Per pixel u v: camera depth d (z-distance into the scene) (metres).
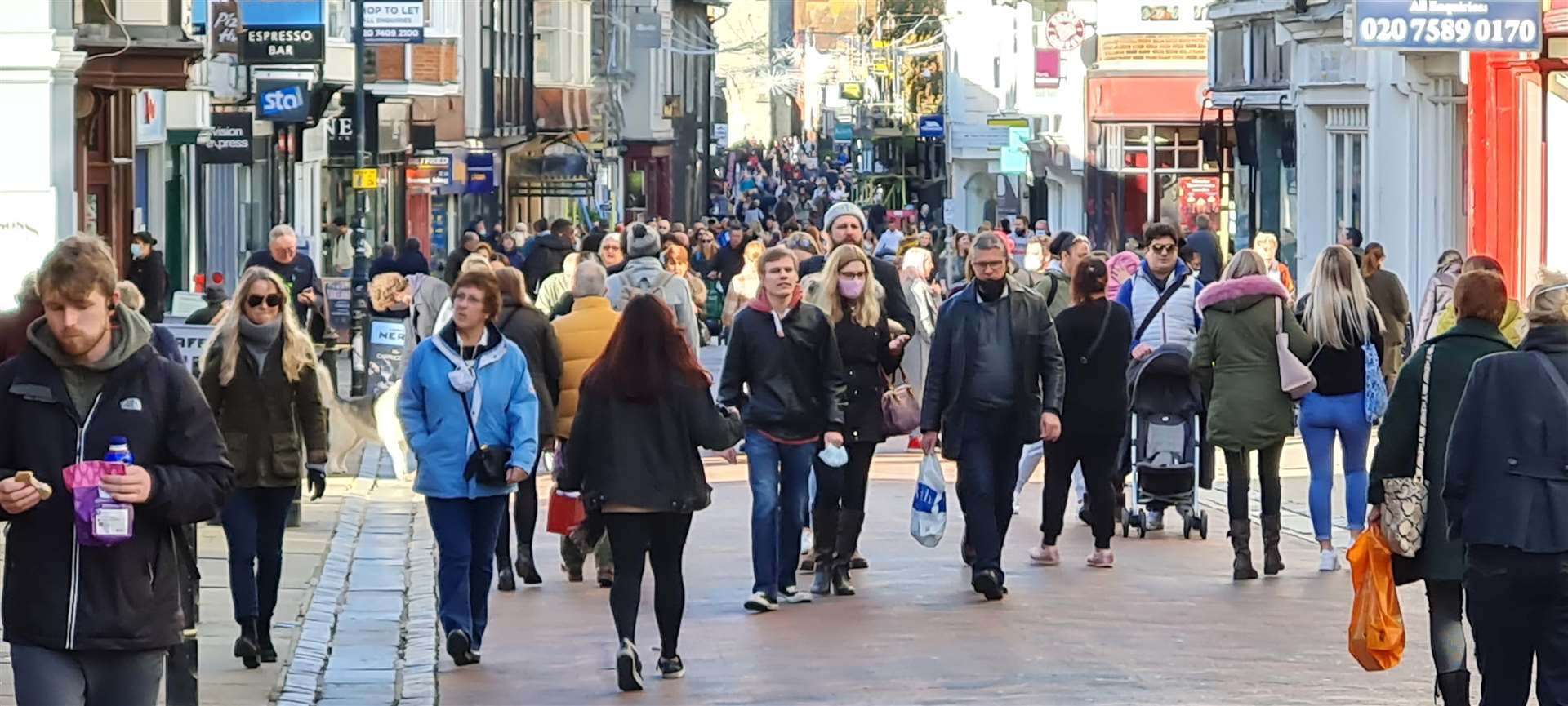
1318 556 33.38
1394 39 49.09
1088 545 34.59
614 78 150.38
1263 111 84.06
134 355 15.73
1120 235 102.75
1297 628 27.08
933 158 183.38
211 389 25.02
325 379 36.66
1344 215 73.12
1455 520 19.42
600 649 26.22
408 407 25.27
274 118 73.12
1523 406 19.06
